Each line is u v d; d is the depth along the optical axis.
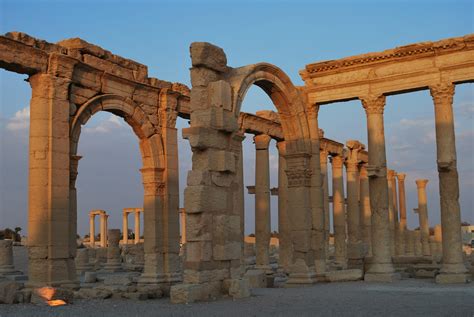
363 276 29.67
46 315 17.56
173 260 29.81
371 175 29.19
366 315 15.74
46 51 25.30
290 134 28.02
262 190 37.81
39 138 24.58
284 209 38.25
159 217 29.73
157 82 31.12
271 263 51.69
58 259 24.38
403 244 58.31
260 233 37.34
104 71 27.48
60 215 24.66
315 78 31.78
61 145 25.08
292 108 27.58
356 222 46.00
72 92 26.12
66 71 25.48
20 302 21.58
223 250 20.70
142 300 22.36
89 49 27.25
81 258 44.28
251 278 27.03
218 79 22.34
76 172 26.14
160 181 30.11
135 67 29.97
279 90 26.64
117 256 44.81
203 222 20.06
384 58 29.75
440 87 28.38
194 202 20.06
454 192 28.03
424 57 29.00
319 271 28.28
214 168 20.80
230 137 21.59
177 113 31.80
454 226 27.80
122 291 23.67
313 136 30.45
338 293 22.36
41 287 22.80
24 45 23.84
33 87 24.95
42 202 24.33
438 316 15.24
